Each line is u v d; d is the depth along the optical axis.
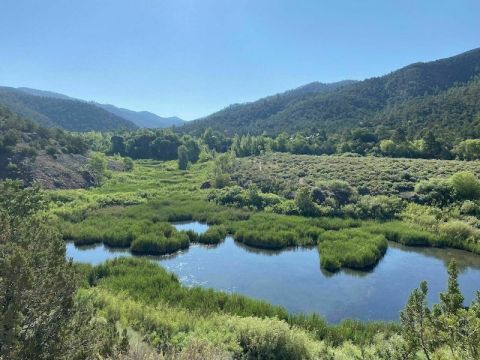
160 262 37.56
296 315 23.61
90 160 85.69
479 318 7.79
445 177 63.81
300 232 45.06
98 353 10.61
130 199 63.06
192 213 55.19
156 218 51.97
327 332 21.36
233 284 32.41
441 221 46.78
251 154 118.00
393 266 36.81
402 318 8.95
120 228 44.59
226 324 19.11
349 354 17.84
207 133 147.50
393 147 97.62
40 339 9.55
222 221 51.41
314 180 68.69
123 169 98.81
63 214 50.06
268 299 29.61
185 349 13.60
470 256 39.59
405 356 8.61
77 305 11.52
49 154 81.94
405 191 60.25
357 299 29.70
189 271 35.28
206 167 102.94
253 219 50.69
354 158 89.44
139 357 11.41
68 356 9.66
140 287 26.81
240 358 16.67
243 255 39.91
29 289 9.34
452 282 8.94
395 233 44.69
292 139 132.50
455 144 95.25
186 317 20.47
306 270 35.72
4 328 8.52
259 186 69.44
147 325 18.89
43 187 67.25
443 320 8.12
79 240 42.09
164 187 77.00
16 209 29.31
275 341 17.30
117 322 18.97
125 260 32.66
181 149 106.75
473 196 53.75
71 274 10.98
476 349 7.34
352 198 56.84
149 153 131.50
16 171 68.62
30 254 10.55
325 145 116.56
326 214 53.19
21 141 83.50
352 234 43.69
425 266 36.81
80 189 71.12
